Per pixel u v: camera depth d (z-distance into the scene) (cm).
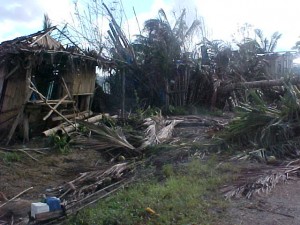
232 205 578
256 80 2291
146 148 1029
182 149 977
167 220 518
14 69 1134
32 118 1173
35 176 880
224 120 1551
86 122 1179
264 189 652
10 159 962
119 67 1695
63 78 1320
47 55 1180
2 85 1155
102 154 1038
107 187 752
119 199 626
